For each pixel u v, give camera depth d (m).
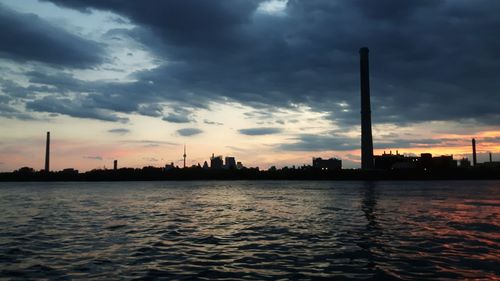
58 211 44.84
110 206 53.09
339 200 65.38
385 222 32.31
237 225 30.53
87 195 89.31
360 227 29.06
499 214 39.72
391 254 18.47
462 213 40.78
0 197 81.19
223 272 15.16
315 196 80.19
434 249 19.77
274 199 69.25
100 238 23.89
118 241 22.72
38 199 72.69
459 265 16.08
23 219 35.75
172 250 19.77
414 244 21.33
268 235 25.06
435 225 30.19
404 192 101.12
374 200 65.12
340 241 22.52
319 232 26.41
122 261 17.17
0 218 36.75
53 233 26.22
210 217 37.06
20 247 20.83
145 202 62.09
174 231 27.09
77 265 16.42
